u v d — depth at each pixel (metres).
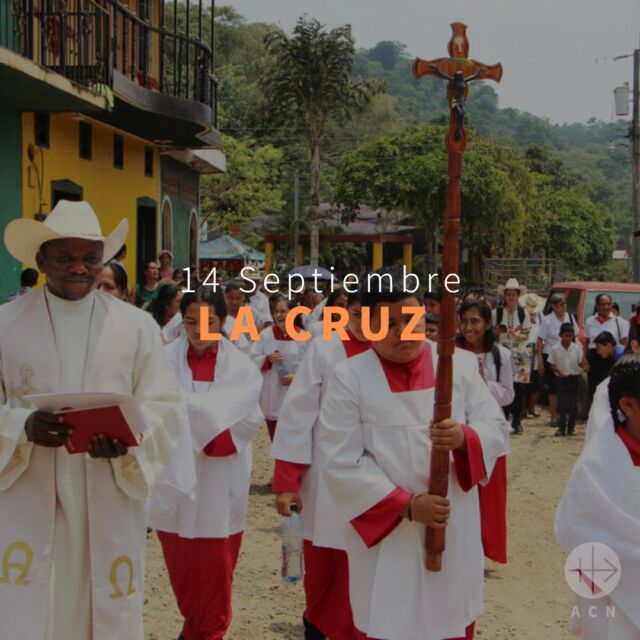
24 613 3.61
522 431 12.63
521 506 8.49
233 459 5.17
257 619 5.67
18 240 3.75
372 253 45.47
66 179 13.98
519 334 11.99
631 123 29.97
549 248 50.91
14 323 3.76
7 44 10.79
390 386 3.72
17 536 3.65
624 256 83.00
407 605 3.60
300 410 5.00
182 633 5.22
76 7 12.52
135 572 3.83
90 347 3.78
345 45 33.09
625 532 3.34
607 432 3.52
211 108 17.97
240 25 63.75
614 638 3.44
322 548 5.05
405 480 3.65
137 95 13.90
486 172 35.97
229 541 5.17
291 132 36.25
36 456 3.66
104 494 3.73
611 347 12.73
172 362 5.37
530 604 6.04
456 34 3.46
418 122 87.19
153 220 18.81
